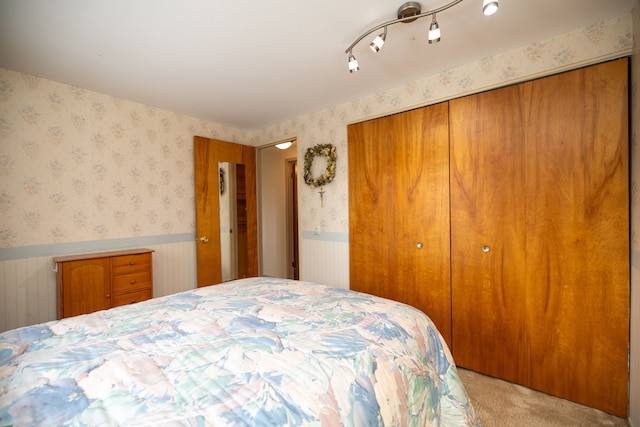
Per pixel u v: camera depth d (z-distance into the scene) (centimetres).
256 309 139
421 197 232
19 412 69
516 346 193
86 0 138
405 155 241
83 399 74
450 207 218
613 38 158
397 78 230
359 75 225
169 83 234
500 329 199
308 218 317
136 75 220
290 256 469
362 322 121
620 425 154
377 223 260
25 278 215
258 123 348
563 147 174
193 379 82
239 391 77
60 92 231
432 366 121
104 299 229
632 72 152
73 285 217
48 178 226
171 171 300
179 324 122
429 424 103
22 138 214
